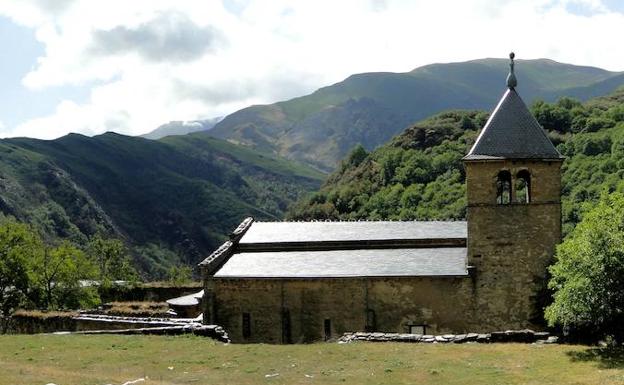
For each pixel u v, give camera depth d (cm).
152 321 3628
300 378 2231
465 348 2744
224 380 2198
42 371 2200
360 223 4159
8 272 5628
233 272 3716
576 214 6306
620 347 2667
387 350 2709
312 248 3928
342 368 2386
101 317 3922
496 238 3469
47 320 3988
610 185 6456
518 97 3606
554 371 2291
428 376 2245
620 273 2519
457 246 3797
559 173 3466
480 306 3450
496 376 2234
